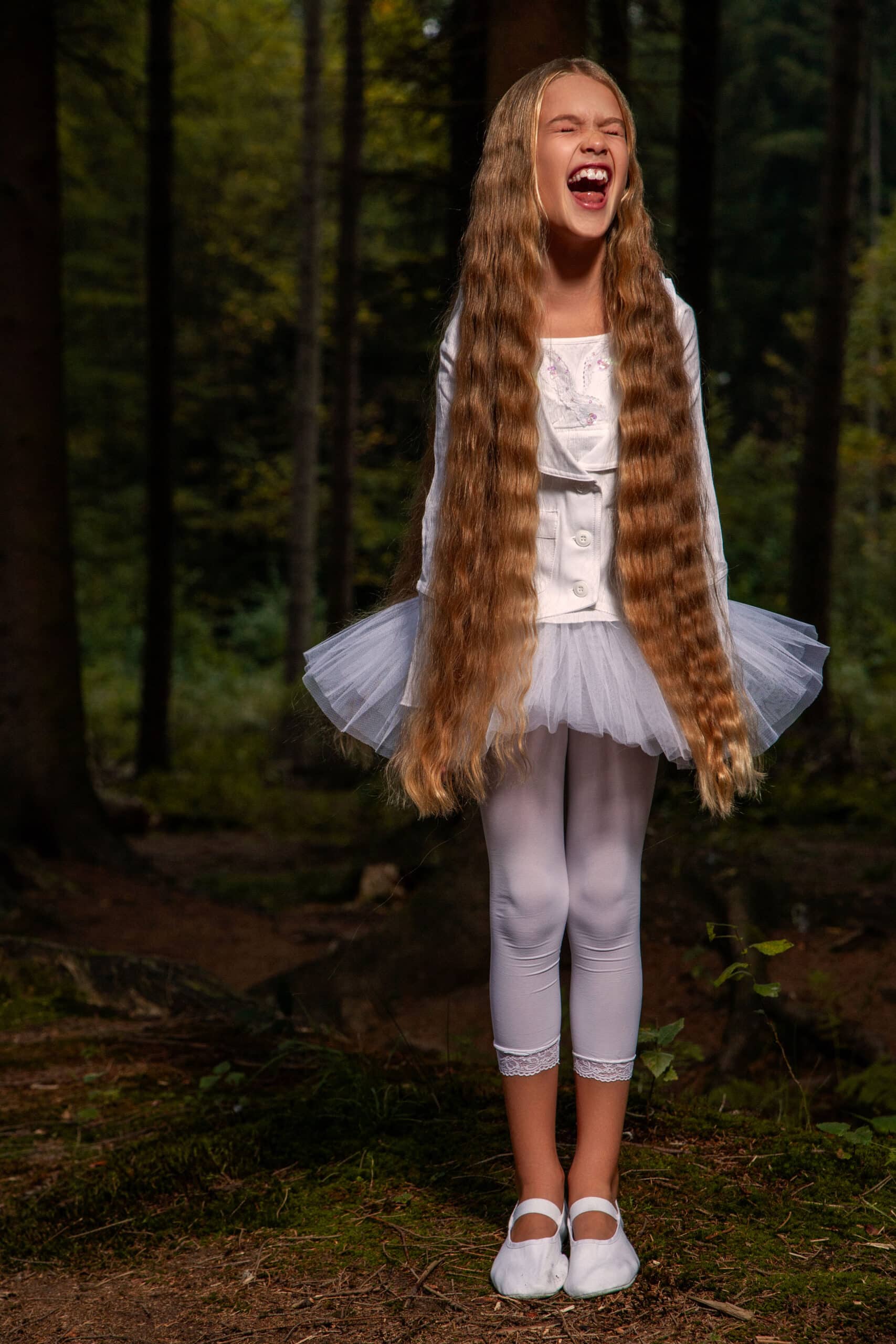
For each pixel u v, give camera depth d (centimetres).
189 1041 405
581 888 217
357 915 692
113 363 2594
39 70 719
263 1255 232
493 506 213
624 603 211
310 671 230
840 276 1076
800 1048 411
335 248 2519
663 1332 193
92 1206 262
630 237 220
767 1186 250
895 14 2948
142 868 722
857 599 1895
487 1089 319
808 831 832
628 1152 267
